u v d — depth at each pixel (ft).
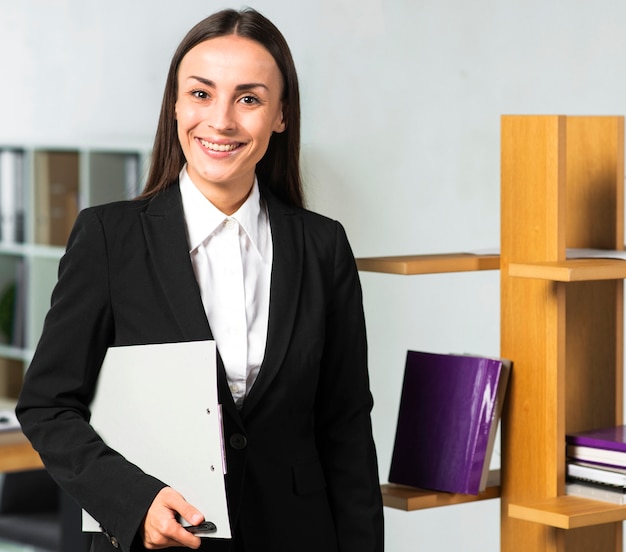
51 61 19.60
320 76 15.40
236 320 6.23
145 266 6.14
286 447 6.33
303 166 15.15
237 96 6.17
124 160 17.46
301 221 6.72
